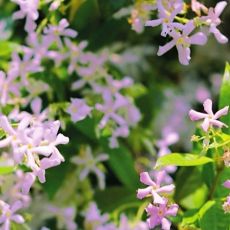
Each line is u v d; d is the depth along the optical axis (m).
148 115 0.70
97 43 0.64
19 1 0.53
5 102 0.59
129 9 0.61
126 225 0.60
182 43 0.49
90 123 0.61
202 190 0.61
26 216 0.58
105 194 0.65
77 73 0.64
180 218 0.52
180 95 0.80
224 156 0.48
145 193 0.48
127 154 0.64
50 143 0.48
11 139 0.48
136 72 0.76
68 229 0.65
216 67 0.83
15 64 0.60
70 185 0.66
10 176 0.59
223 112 0.48
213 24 0.50
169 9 0.51
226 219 0.51
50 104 0.57
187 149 0.77
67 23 0.55
